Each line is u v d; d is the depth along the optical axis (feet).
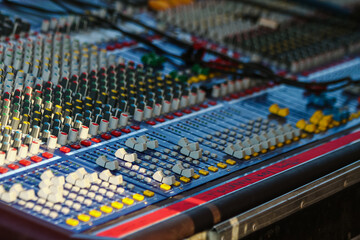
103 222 8.94
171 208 9.50
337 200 12.53
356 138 13.69
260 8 21.29
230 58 15.84
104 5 17.90
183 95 13.51
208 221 9.37
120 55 15.01
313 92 15.60
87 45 14.32
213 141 12.22
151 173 10.49
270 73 15.56
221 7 20.30
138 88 12.89
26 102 10.78
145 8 18.95
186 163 11.09
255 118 13.79
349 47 19.60
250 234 10.41
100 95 12.04
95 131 11.28
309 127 13.65
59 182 9.36
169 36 16.33
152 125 12.30
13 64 12.35
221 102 14.29
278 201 10.60
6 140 9.94
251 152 11.94
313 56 18.02
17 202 8.89
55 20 15.03
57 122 10.82
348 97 16.47
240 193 10.19
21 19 14.52
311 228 11.97
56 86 11.71
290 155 12.44
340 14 22.35
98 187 9.66
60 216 8.83
